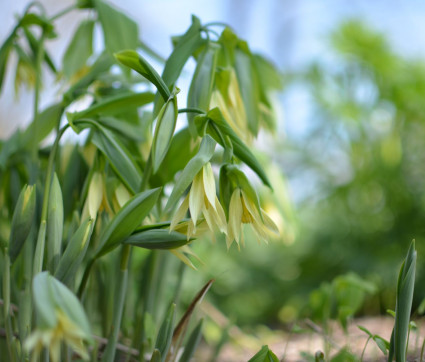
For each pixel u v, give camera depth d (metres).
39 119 0.57
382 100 1.64
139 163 0.55
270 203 0.63
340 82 1.69
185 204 0.43
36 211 0.51
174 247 0.44
